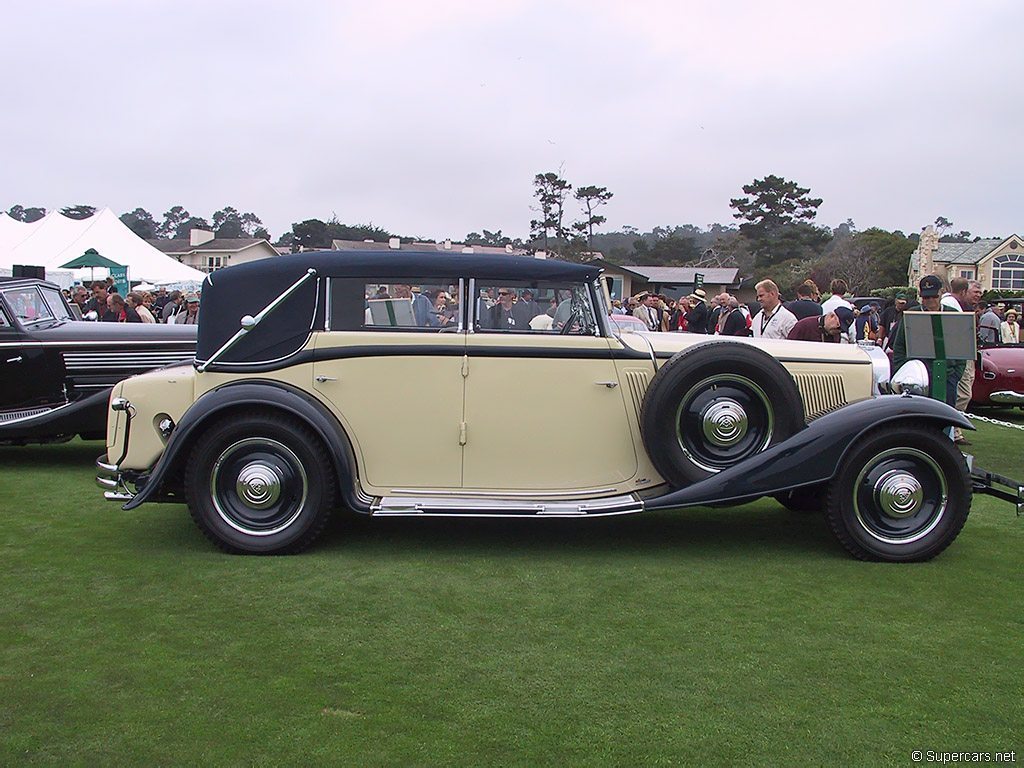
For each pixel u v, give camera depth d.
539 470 4.98
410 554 4.90
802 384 5.21
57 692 3.15
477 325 4.93
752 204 61.09
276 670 3.35
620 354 4.97
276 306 4.90
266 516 4.86
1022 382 10.76
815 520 5.80
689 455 4.88
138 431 5.12
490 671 3.36
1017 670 3.41
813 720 3.01
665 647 3.61
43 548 4.93
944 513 4.82
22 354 7.41
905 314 5.84
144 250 23.81
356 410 4.91
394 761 2.72
